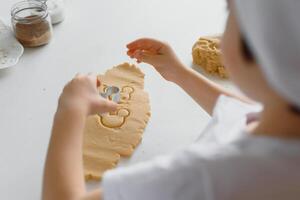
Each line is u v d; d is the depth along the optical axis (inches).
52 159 24.5
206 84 29.9
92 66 35.8
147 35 38.9
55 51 37.7
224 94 28.1
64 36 39.3
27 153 29.3
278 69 15.9
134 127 30.1
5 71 35.8
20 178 27.9
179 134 30.1
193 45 36.7
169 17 41.0
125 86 33.1
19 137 30.3
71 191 23.5
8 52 36.8
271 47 15.8
